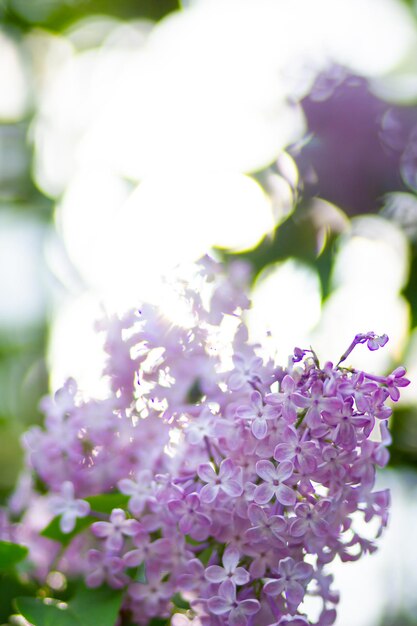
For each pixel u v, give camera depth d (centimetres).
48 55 115
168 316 71
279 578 65
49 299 106
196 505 65
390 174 96
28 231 108
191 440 66
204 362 70
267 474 65
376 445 66
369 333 67
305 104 99
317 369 66
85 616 69
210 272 72
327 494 66
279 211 96
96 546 75
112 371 72
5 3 115
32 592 75
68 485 71
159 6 111
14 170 110
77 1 114
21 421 109
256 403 65
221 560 67
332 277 94
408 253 95
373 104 98
